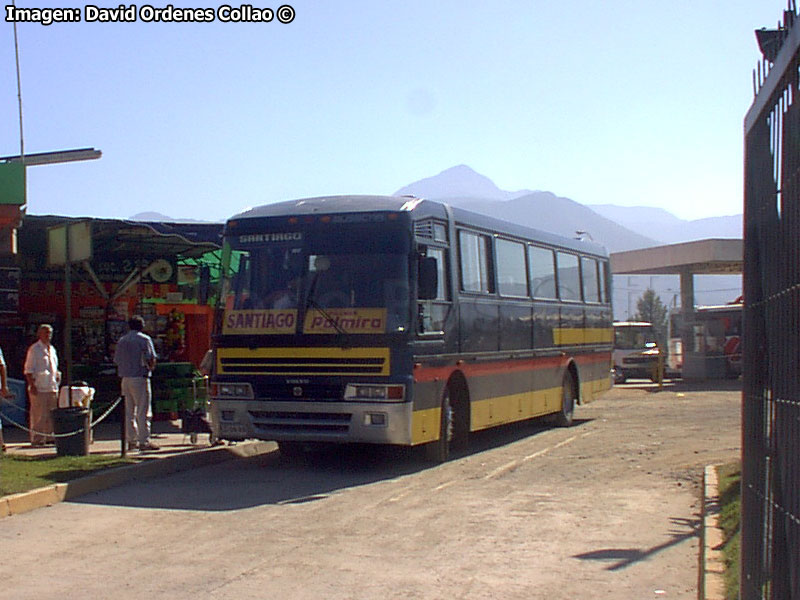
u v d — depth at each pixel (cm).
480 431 1927
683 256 3891
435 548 882
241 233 1385
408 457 1510
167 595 727
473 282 1538
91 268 2027
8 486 1112
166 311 2155
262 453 1598
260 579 773
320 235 1350
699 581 752
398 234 1322
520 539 922
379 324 1297
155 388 1898
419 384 1323
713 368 4188
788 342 436
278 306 1341
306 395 1317
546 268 1902
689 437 1775
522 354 1744
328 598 719
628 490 1197
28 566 819
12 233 1695
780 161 453
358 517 1029
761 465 502
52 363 1597
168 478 1314
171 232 2084
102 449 1514
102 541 916
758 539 511
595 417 2273
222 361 1363
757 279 514
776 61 452
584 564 824
